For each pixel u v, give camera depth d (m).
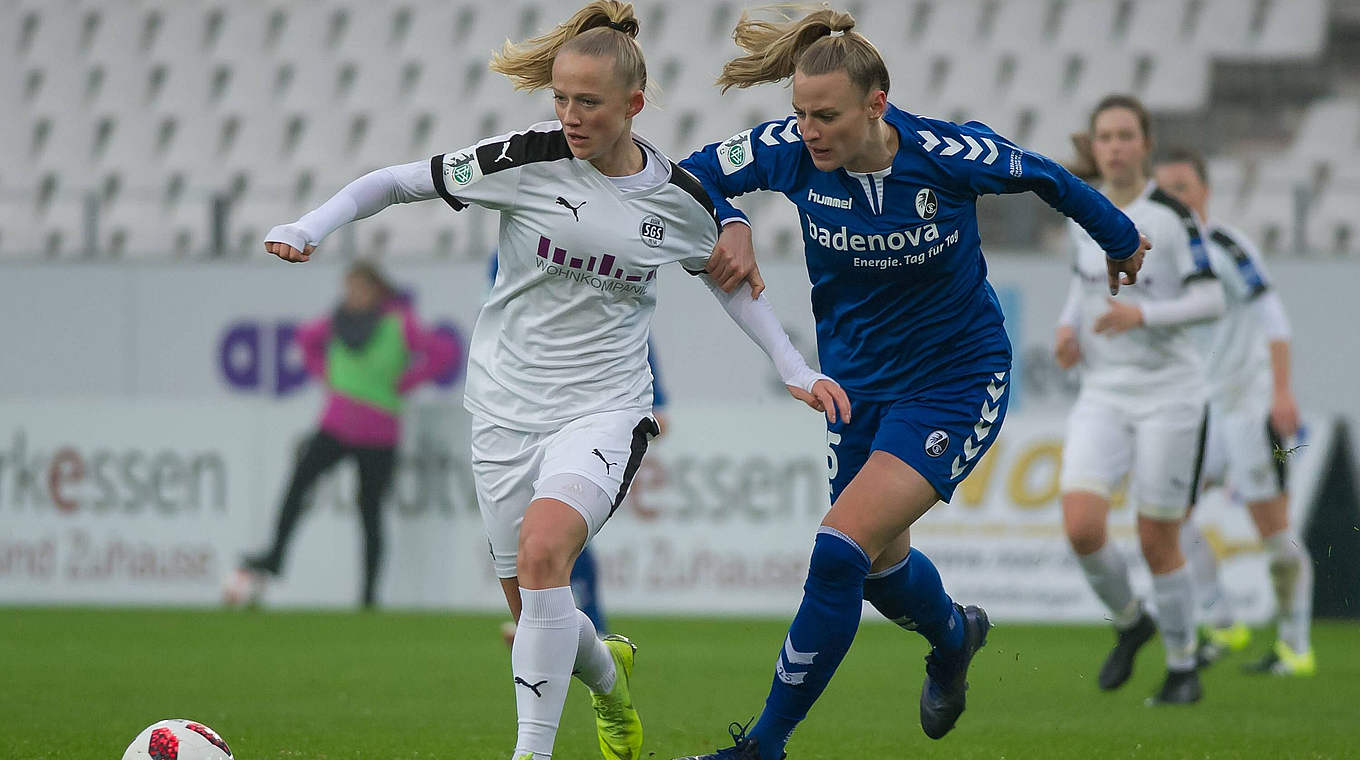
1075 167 24.50
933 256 15.41
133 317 46.38
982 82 57.94
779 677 15.24
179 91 63.59
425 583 42.00
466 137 61.03
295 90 62.88
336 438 41.84
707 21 60.00
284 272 45.28
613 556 40.66
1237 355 29.36
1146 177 23.77
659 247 15.00
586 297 14.89
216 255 46.88
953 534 39.00
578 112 14.03
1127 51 57.31
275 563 42.53
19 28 65.50
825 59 14.29
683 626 37.66
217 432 43.12
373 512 42.09
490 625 37.62
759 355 42.44
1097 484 23.34
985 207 45.78
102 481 43.72
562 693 14.31
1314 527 39.41
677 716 21.92
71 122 63.62
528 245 14.83
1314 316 40.28
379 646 32.56
